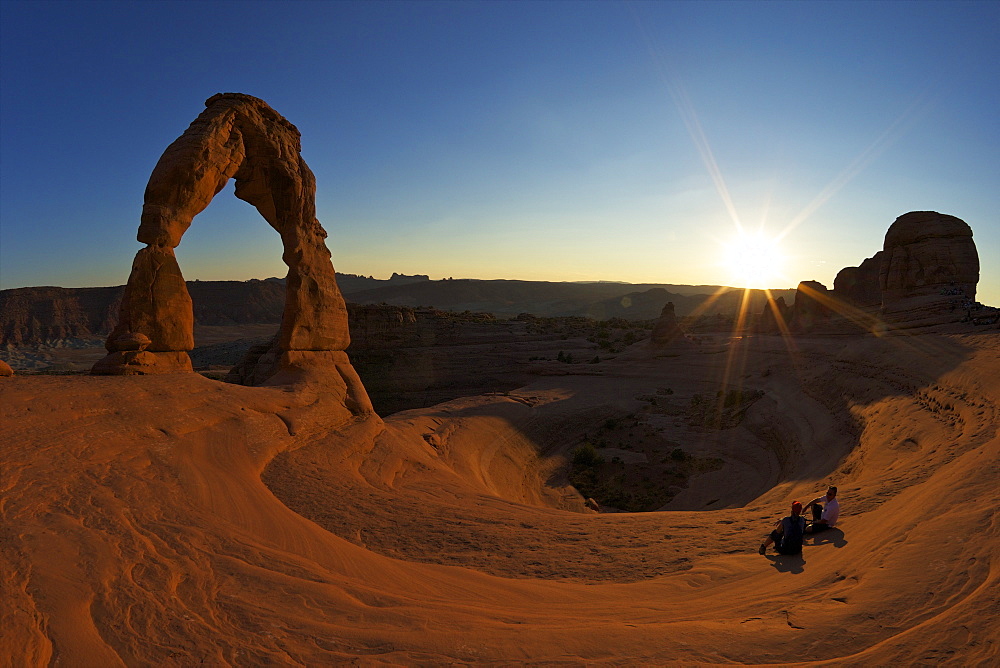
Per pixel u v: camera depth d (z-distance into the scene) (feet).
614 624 21.06
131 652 16.79
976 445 45.16
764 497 66.23
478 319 351.67
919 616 18.37
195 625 18.69
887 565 22.34
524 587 27.40
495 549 34.88
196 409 44.24
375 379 217.15
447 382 210.59
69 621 17.43
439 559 32.83
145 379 44.55
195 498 31.32
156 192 54.70
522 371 218.79
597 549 34.99
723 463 104.47
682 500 91.35
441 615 21.50
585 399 159.94
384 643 18.65
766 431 112.16
